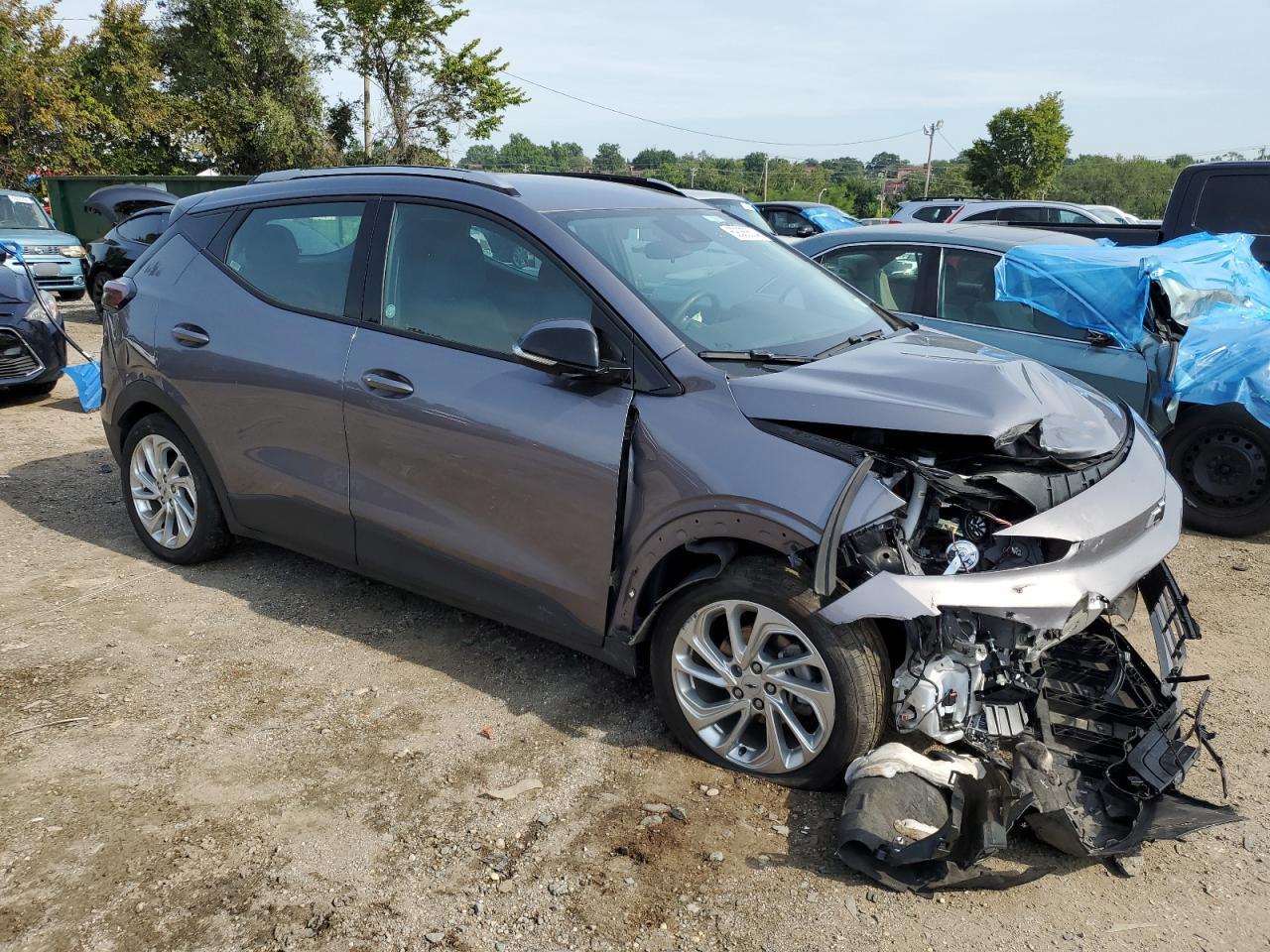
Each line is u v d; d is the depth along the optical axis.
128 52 35.47
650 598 3.24
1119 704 3.14
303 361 3.95
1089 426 3.17
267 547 5.05
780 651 3.05
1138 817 2.72
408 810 2.99
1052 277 5.45
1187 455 5.66
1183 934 2.53
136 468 4.83
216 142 38.12
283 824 2.91
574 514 3.27
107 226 19.70
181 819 2.93
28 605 4.35
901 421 2.84
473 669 3.86
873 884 2.69
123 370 4.68
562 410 3.28
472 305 3.59
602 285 3.32
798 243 6.70
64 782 3.09
